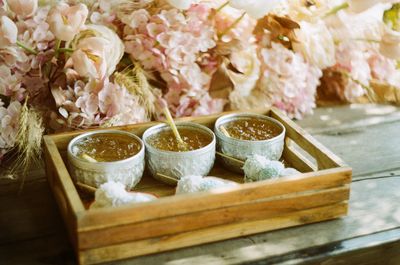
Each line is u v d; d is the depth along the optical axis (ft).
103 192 2.69
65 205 2.79
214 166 3.22
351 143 3.62
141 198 2.69
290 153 3.24
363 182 3.25
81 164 2.88
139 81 3.42
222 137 3.14
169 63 3.48
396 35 3.87
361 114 3.97
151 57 3.47
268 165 2.92
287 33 3.72
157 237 2.68
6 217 2.93
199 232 2.73
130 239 2.64
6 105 3.41
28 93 3.34
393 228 2.93
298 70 3.76
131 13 3.46
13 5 3.16
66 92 3.31
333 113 3.97
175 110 3.62
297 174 2.83
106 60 3.27
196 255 2.71
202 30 3.50
